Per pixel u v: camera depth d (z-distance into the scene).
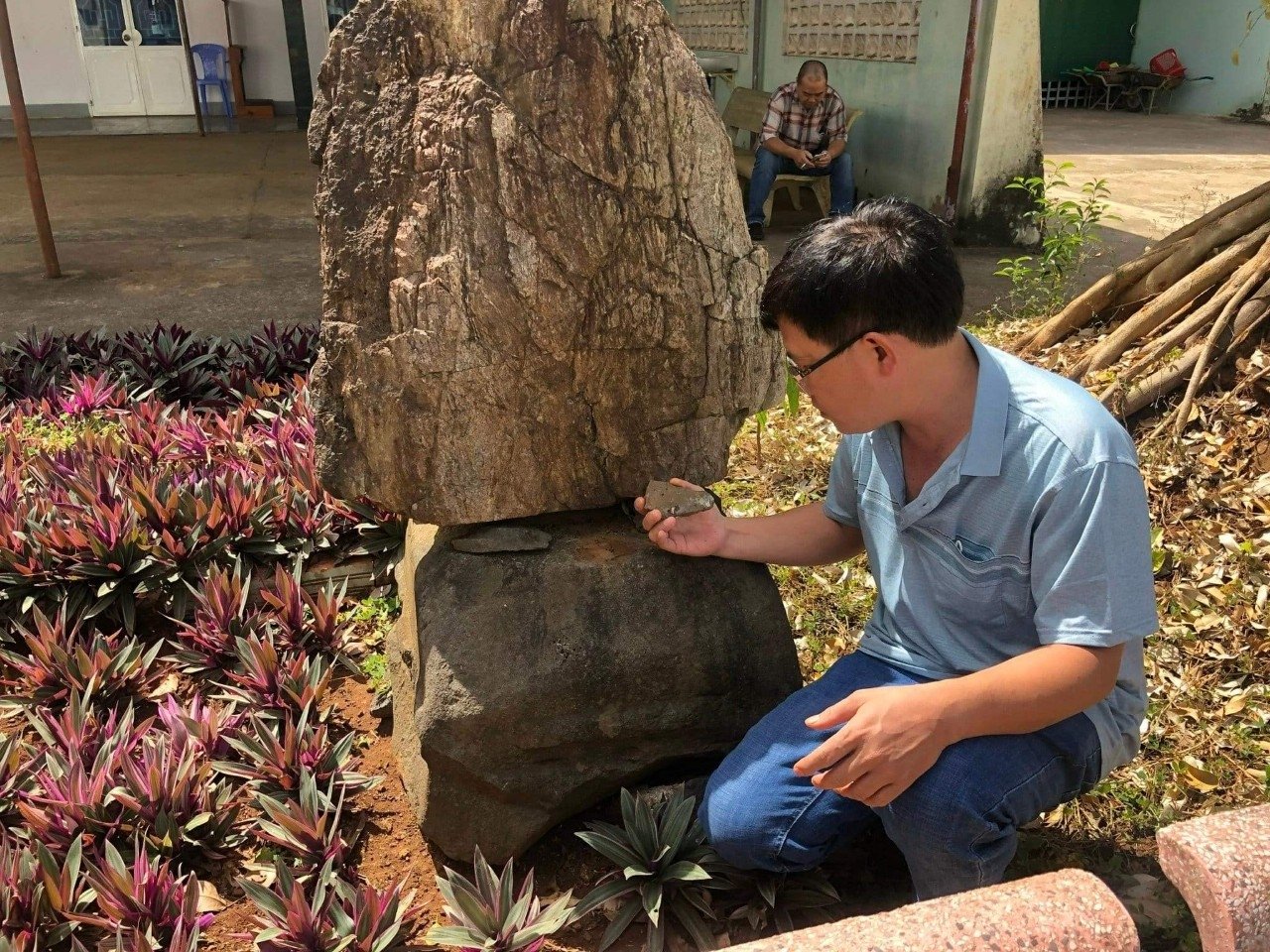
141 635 3.02
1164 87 17.48
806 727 1.91
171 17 15.09
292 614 2.83
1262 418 3.66
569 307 2.16
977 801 1.71
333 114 2.19
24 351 4.86
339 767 2.34
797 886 2.05
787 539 2.19
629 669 2.12
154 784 2.16
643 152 2.12
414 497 2.21
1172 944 1.94
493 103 2.06
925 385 1.69
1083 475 1.62
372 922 1.91
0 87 14.93
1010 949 1.26
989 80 7.21
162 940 1.94
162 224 8.47
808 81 7.64
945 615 1.88
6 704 2.59
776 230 8.45
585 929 2.01
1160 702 2.60
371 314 2.15
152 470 3.57
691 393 2.30
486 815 2.10
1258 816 1.46
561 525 2.37
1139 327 4.29
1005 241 7.66
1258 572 3.08
